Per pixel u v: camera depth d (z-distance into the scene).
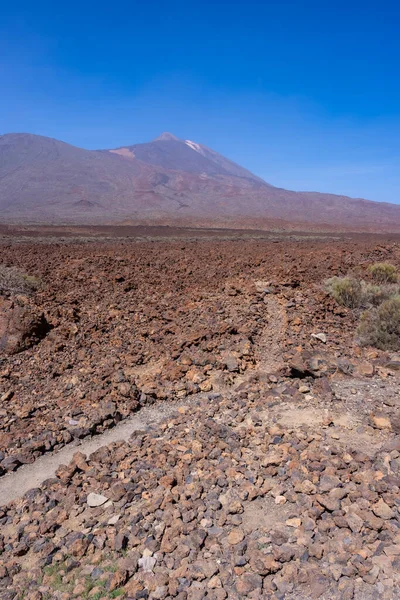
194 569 3.88
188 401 7.41
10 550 4.40
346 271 16.16
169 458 5.58
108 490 5.14
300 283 14.04
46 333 10.41
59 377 8.48
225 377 8.09
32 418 7.05
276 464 5.24
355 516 4.28
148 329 10.55
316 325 10.57
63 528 4.62
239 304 11.91
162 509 4.68
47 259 19.69
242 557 3.93
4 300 11.33
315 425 6.23
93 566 4.07
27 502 5.10
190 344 9.55
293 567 3.79
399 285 13.20
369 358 8.90
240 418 6.54
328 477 4.86
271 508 4.60
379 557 3.82
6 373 8.55
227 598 3.62
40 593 3.83
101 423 6.77
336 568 3.77
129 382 8.02
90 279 15.34
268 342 9.65
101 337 10.25
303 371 7.80
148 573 3.92
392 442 5.52
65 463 5.94
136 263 19.14
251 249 26.97
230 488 4.94
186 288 14.31
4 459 5.97
